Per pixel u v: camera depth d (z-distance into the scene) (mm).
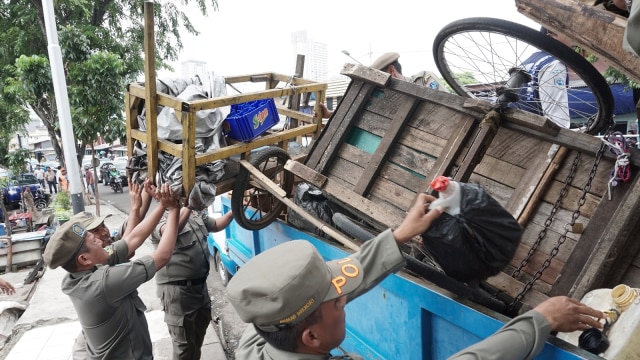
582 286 1746
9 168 11320
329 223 3115
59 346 4359
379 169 2545
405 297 2230
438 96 2402
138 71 11422
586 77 2432
